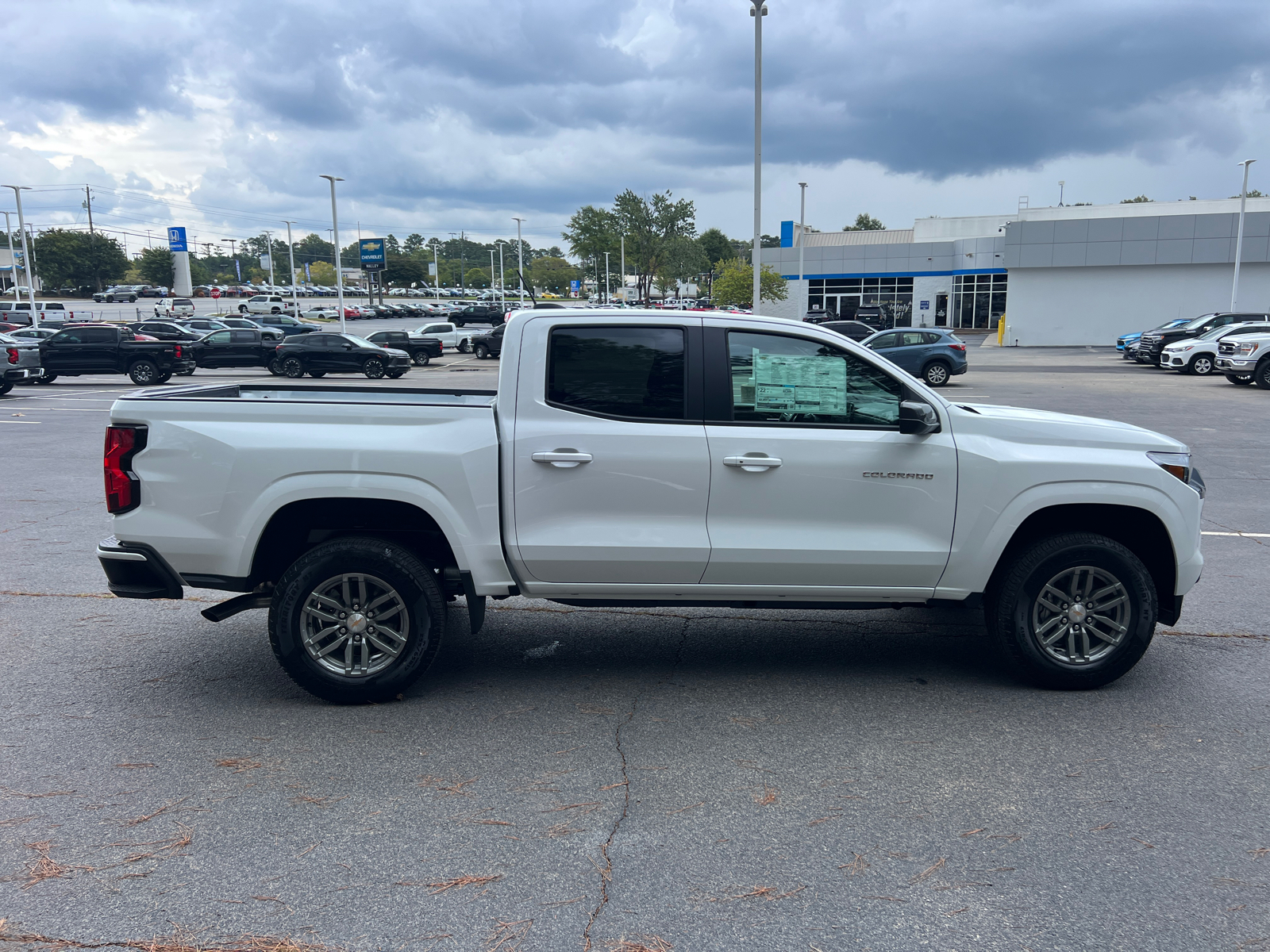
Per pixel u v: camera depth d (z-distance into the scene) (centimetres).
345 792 351
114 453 425
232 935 264
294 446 418
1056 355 3888
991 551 437
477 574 431
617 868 300
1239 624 566
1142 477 436
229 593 641
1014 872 297
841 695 452
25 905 278
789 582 440
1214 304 4334
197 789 353
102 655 510
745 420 433
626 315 433
